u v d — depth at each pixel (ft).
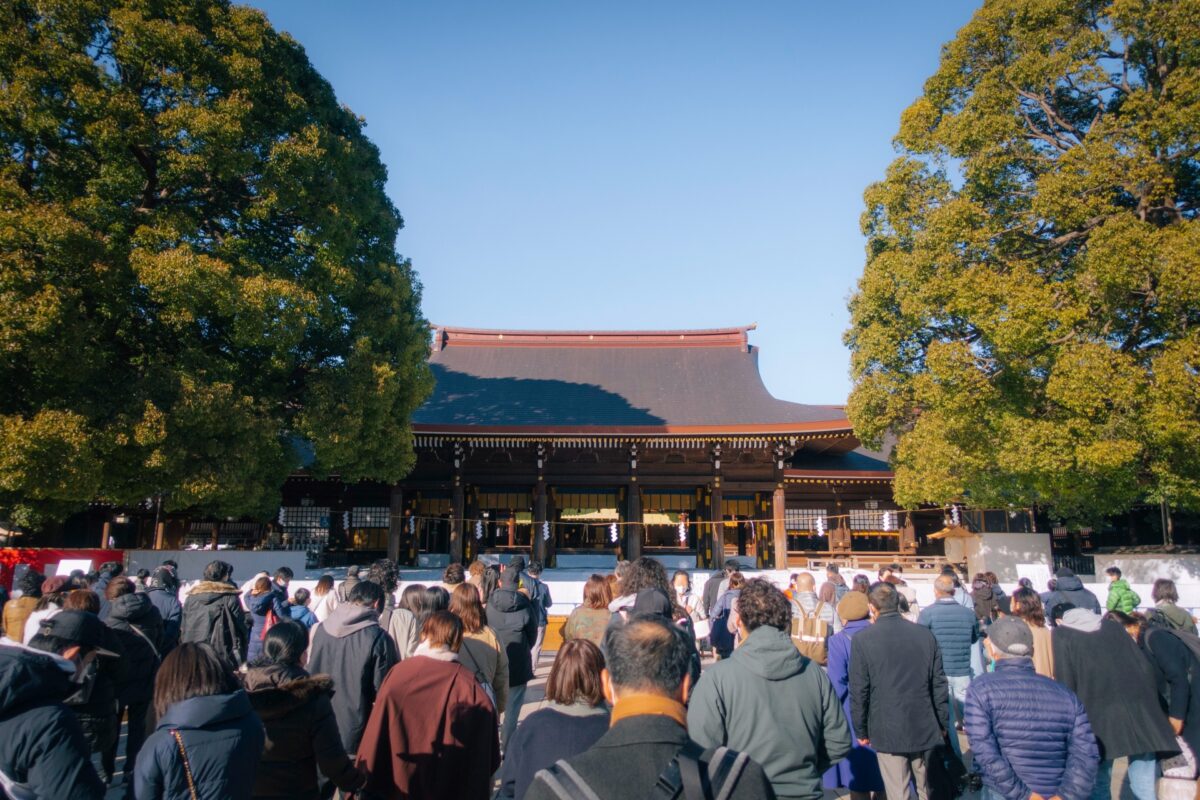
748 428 93.56
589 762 8.82
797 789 14.73
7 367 50.78
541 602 35.88
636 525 100.48
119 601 23.79
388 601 29.55
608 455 102.06
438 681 16.42
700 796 8.44
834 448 104.68
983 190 67.77
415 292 83.05
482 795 16.10
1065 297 60.64
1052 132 71.46
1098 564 71.87
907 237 73.51
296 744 15.01
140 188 60.18
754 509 105.40
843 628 24.72
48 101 54.29
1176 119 57.00
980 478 67.82
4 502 55.67
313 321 69.56
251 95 64.03
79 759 12.83
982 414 64.03
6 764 12.40
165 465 54.95
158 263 54.70
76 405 53.01
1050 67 63.82
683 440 95.91
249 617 29.48
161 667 13.30
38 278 50.78
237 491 60.18
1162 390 52.85
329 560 101.81
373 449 74.28
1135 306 60.08
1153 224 59.11
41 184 57.62
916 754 20.08
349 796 18.53
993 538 81.97
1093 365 54.90
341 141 72.38
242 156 60.70
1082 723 16.33
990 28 69.15
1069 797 15.85
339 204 68.90
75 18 55.83
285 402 71.56
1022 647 17.29
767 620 16.17
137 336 62.08
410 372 78.28
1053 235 67.31
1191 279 52.01
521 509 104.88
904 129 74.02
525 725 13.67
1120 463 54.03
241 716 13.17
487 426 94.12
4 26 53.93
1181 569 68.90
